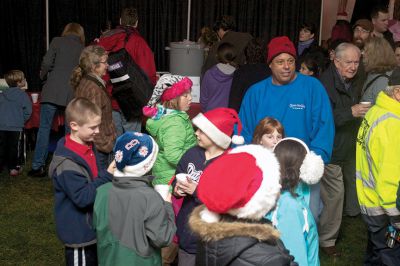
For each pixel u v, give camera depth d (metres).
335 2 8.29
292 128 3.54
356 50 3.95
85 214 2.81
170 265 3.65
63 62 5.83
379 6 5.90
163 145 3.51
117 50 4.89
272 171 1.85
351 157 4.65
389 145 3.01
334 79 4.14
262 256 1.76
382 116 3.06
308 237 2.59
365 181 3.20
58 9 7.94
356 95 4.25
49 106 5.88
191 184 2.82
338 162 4.18
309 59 4.69
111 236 2.52
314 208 3.10
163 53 8.28
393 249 3.13
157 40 8.23
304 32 6.26
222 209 1.81
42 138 5.96
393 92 3.08
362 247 4.41
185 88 3.56
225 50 4.82
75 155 2.78
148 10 8.15
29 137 7.02
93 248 2.88
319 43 8.37
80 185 2.71
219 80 4.80
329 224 4.23
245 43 5.38
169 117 3.53
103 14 8.05
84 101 2.83
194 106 5.71
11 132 5.94
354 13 7.61
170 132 3.48
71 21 7.99
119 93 4.73
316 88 3.56
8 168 6.18
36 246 4.33
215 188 1.83
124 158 2.48
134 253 2.47
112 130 4.15
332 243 4.28
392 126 3.02
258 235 1.78
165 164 3.58
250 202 1.80
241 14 8.34
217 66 4.84
